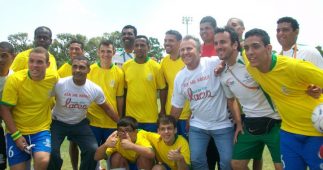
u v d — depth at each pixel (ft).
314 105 14.34
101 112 21.38
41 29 21.42
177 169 18.78
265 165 25.90
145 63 21.54
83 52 24.47
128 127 18.63
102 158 19.24
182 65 20.85
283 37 18.11
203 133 18.30
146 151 18.37
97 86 20.12
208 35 21.71
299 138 14.80
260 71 14.85
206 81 17.84
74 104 19.30
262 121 16.51
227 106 18.19
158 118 20.51
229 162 17.67
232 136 18.16
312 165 14.64
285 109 14.87
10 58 18.10
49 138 18.47
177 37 20.89
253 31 14.33
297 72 13.98
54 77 18.44
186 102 20.52
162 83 21.76
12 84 17.49
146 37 21.53
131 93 21.40
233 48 16.56
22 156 18.04
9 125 17.58
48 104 18.66
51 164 18.78
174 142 18.67
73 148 23.56
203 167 18.21
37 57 17.24
